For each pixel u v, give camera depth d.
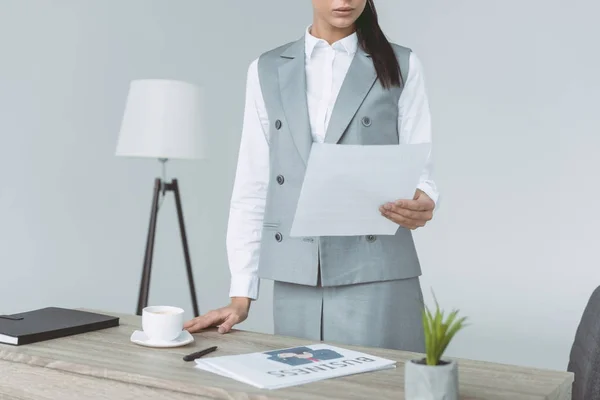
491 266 4.27
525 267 4.20
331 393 1.13
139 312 3.50
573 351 1.60
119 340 1.49
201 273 4.38
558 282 4.13
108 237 3.90
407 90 1.71
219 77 4.42
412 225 1.52
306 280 1.67
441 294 4.38
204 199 4.38
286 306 1.74
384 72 1.67
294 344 1.49
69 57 3.70
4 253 3.48
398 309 1.70
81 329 1.56
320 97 1.70
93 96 3.81
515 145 4.23
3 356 1.38
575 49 4.10
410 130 1.73
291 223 1.70
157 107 3.19
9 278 3.50
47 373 1.33
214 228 4.45
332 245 1.66
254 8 4.57
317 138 1.69
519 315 4.20
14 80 3.49
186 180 4.27
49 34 3.62
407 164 1.43
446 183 4.38
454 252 4.36
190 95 3.26
